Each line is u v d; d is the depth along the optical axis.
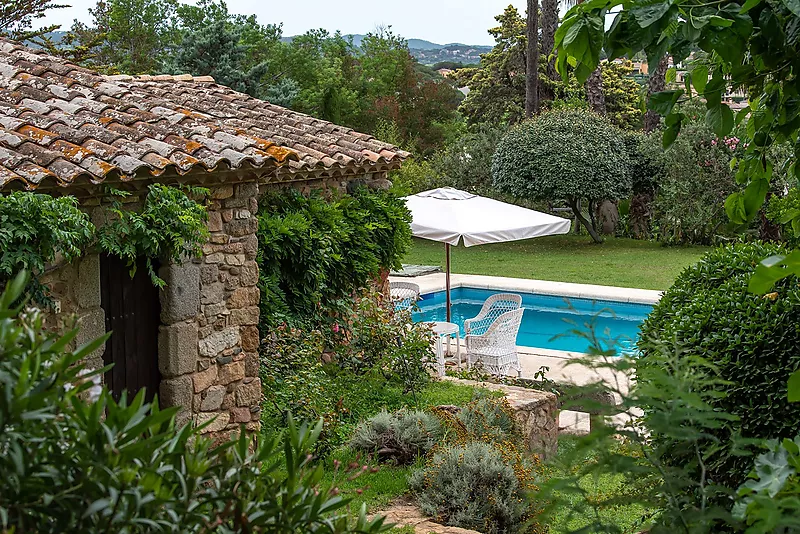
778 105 3.60
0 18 18.69
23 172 5.98
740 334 5.17
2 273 5.70
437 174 29.58
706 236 25.06
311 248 10.16
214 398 7.84
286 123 12.21
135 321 7.23
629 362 2.31
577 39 3.01
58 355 1.91
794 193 6.94
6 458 1.66
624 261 23.45
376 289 12.30
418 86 44.44
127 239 6.68
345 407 9.27
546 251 25.73
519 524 6.62
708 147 24.59
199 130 7.76
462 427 8.25
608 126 25.81
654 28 2.92
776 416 5.10
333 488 2.24
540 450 9.47
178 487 1.99
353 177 11.76
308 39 43.75
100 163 6.37
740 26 2.91
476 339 13.27
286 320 9.80
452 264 23.86
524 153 25.41
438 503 6.86
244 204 8.06
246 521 1.94
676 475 2.36
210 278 7.74
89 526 1.74
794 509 2.09
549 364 14.18
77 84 8.32
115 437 1.81
